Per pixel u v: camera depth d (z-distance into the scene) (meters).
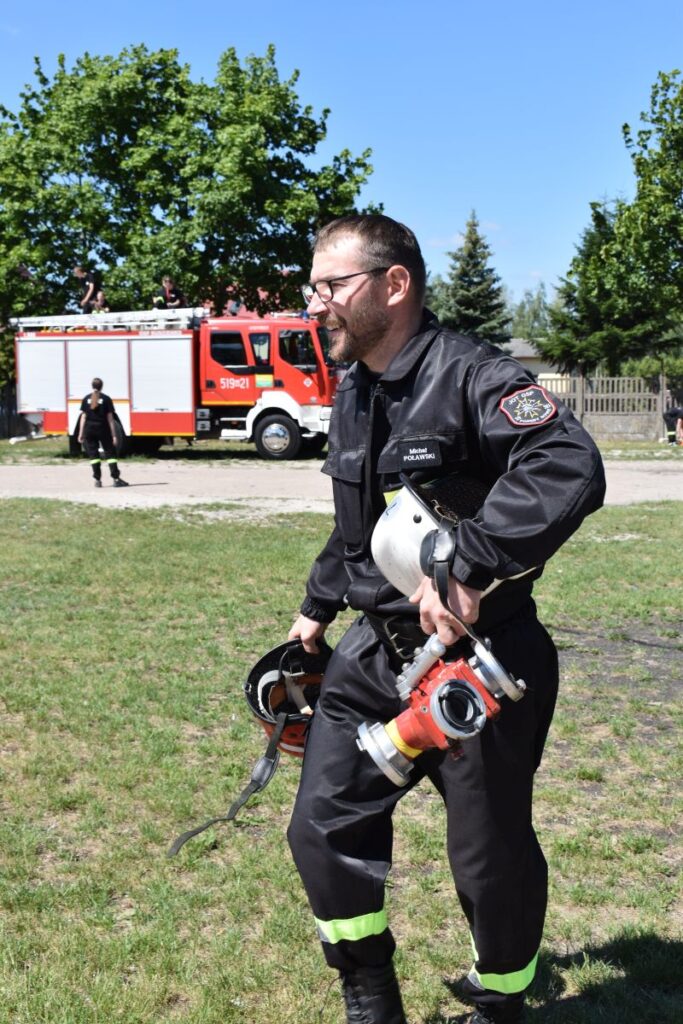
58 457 25.70
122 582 9.40
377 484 2.36
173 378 24.66
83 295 32.12
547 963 3.06
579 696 5.91
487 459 2.24
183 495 16.94
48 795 4.36
